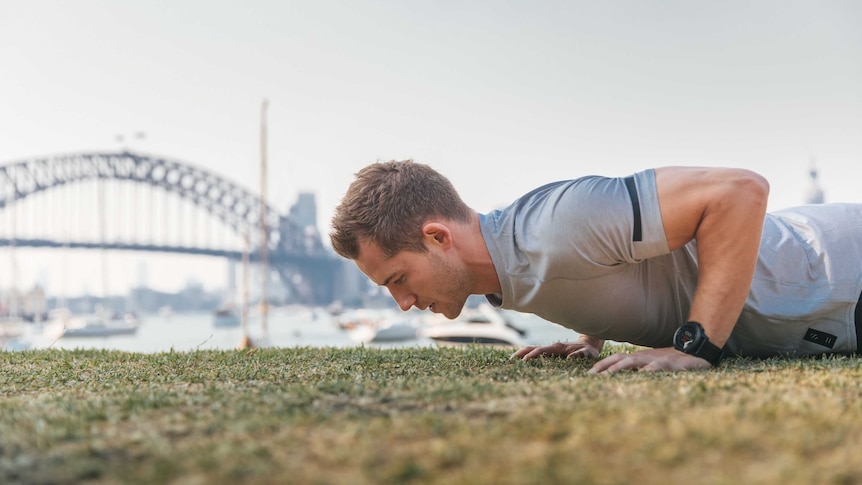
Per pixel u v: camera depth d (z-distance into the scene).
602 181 2.26
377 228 2.26
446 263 2.31
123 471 1.07
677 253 2.45
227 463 1.08
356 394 1.67
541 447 1.11
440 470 1.02
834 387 1.67
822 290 2.49
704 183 2.16
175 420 1.42
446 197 2.32
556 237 2.21
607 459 1.03
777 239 2.55
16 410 1.63
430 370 2.32
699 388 1.62
